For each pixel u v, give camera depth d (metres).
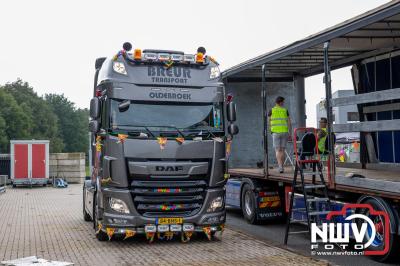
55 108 134.88
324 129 12.23
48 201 20.78
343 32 8.84
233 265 8.18
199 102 10.46
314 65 14.16
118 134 9.88
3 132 85.12
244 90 15.16
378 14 7.95
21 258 8.89
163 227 9.96
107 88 10.11
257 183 12.88
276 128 12.77
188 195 10.15
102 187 10.09
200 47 10.75
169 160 10.01
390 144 12.55
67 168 32.91
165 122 10.16
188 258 8.78
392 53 12.16
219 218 10.34
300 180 10.75
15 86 112.56
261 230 12.19
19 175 29.53
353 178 8.91
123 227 9.84
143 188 9.93
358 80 13.45
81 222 13.85
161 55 10.41
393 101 12.39
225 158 10.52
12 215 15.67
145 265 8.25
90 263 8.44
